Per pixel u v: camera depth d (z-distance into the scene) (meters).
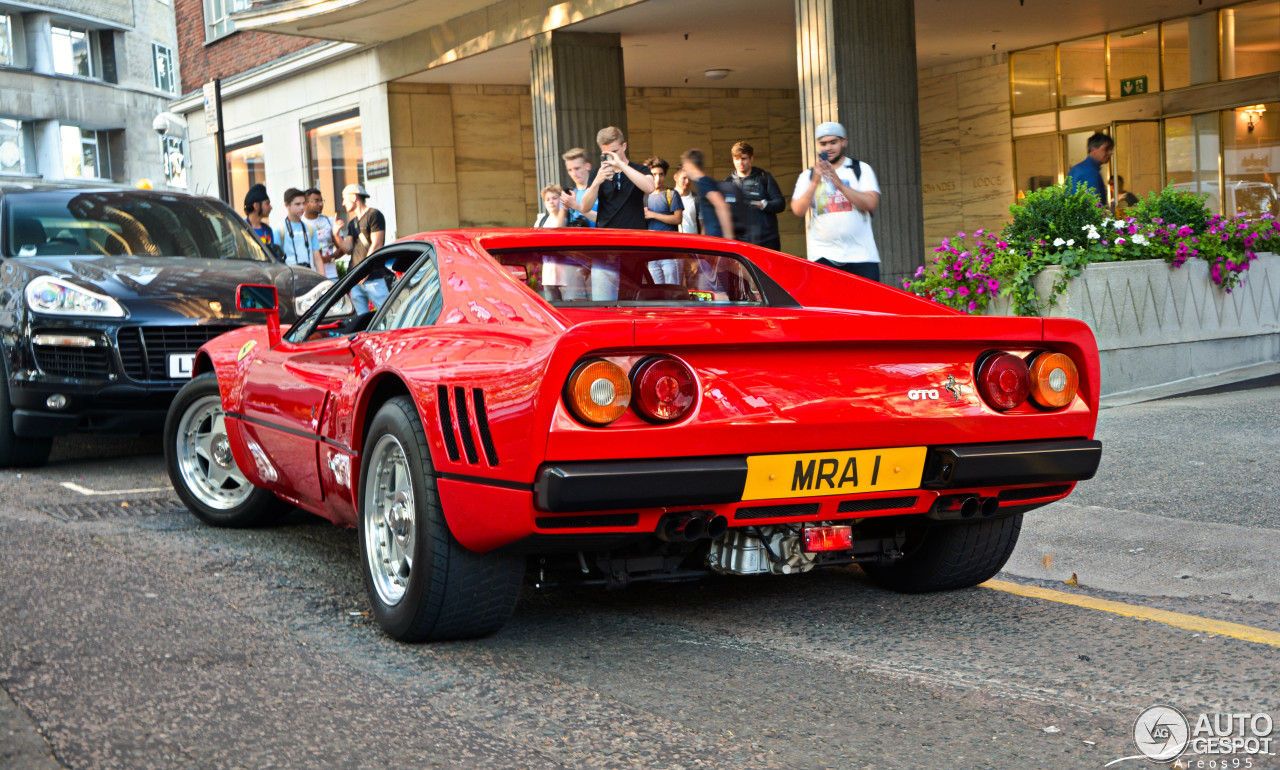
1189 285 9.02
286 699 3.27
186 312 7.37
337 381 4.31
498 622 3.71
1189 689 3.24
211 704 3.23
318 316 4.95
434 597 3.58
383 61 19.12
